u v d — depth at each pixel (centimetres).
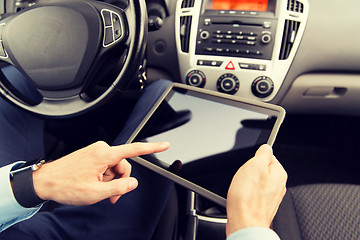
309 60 81
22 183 48
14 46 67
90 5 66
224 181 56
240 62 80
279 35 77
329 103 88
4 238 53
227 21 80
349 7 77
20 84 85
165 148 50
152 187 69
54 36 66
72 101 69
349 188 68
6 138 79
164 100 69
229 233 41
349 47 78
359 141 127
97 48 66
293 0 77
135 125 76
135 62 67
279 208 68
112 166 51
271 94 82
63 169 48
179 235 62
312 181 120
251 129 60
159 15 85
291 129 131
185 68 85
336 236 60
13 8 74
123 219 65
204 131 63
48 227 63
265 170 44
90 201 47
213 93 67
